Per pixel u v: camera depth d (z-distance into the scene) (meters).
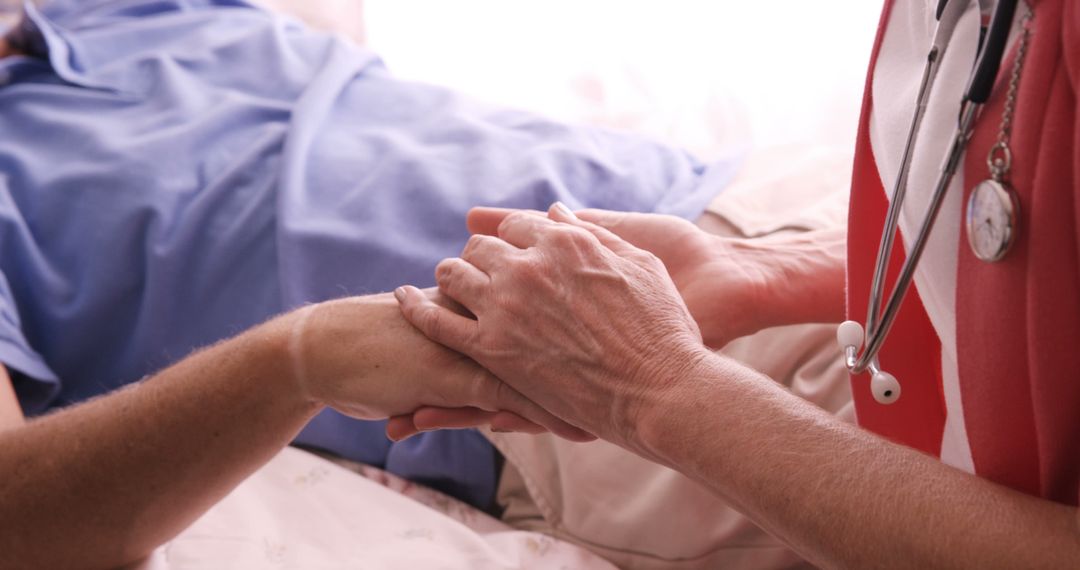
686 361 0.81
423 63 1.79
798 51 1.62
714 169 1.23
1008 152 0.72
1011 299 0.72
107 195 1.16
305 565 0.99
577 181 1.18
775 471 0.76
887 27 0.84
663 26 1.70
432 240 1.14
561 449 1.07
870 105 0.84
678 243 1.03
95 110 1.28
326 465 1.10
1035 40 0.71
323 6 1.77
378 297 0.95
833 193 1.19
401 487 1.12
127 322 1.16
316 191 1.17
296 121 1.22
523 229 0.91
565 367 0.85
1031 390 0.73
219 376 0.92
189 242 1.15
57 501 0.92
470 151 1.20
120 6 1.52
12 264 1.15
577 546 1.06
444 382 0.90
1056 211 0.70
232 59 1.36
